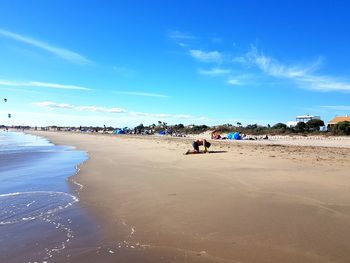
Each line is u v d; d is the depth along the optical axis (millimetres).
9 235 8039
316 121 87188
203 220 8664
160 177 15359
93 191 12914
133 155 26969
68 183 14992
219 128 100812
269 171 15758
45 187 14117
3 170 19969
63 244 7391
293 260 6160
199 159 21703
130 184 13953
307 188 11859
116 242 7398
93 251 6945
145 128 136625
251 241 7133
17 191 13297
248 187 12328
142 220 8891
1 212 10078
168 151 29547
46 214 9797
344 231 7539
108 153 30672
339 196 10609
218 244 7051
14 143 58031
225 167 17516
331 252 6449
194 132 107812
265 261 6172
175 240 7371
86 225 8695
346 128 67750
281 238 7227
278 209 9398
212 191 11945
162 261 6371
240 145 36781
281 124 90625
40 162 24594
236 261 6227
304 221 8297
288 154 24000
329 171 15430
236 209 9547
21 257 6758
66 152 35000
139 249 6961
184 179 14562
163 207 10070
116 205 10602
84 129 191875
